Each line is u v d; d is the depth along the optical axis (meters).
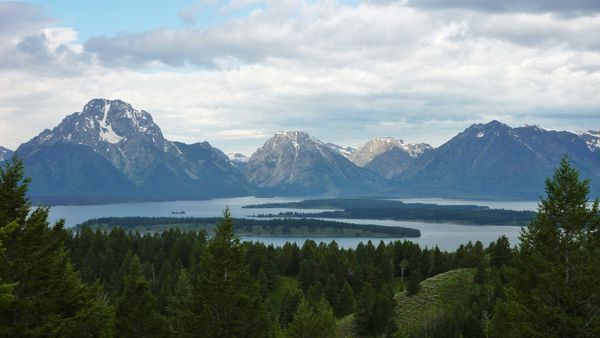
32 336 30.11
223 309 42.03
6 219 31.03
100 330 37.62
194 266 123.44
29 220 31.84
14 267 30.67
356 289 136.88
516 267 37.59
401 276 157.00
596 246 34.59
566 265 34.94
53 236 32.97
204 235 154.75
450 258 156.50
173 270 131.62
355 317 99.88
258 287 44.50
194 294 42.81
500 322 41.41
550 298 34.91
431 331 94.38
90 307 36.06
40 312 31.30
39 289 31.94
